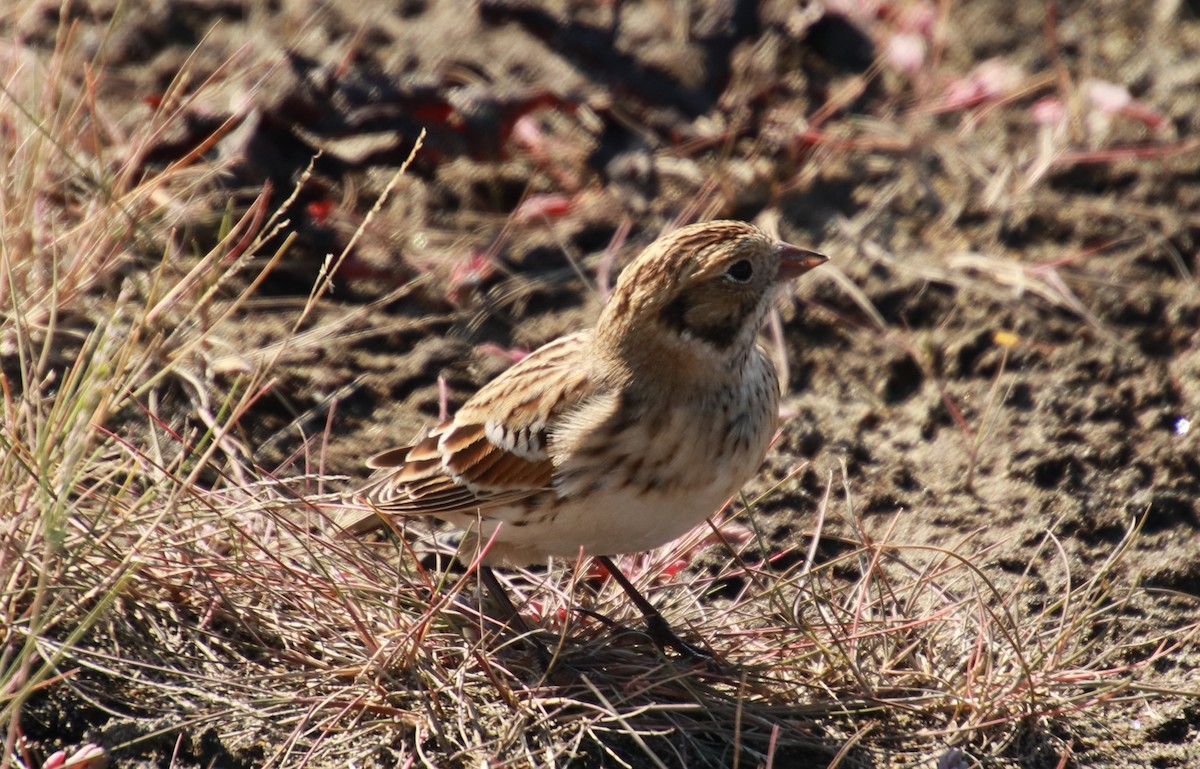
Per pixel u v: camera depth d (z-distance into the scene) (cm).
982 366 1236
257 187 1341
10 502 921
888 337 1266
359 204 1362
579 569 983
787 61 1545
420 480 957
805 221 1380
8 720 851
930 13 1583
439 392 1202
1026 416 1189
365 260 1304
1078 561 1053
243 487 980
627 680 916
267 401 1168
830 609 968
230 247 1276
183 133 1344
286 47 1490
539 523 922
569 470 892
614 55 1506
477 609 970
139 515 961
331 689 899
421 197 1374
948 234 1364
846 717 902
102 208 1189
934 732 890
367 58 1505
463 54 1511
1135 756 891
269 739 866
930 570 1014
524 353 1241
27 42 1502
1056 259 1333
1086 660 967
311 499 995
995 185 1402
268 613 940
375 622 949
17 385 1112
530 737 871
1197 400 1192
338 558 991
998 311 1280
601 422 883
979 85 1501
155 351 1140
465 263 1302
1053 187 1408
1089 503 1105
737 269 884
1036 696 906
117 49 1506
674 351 882
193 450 985
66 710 873
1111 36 1602
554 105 1448
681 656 945
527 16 1539
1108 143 1453
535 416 901
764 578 1019
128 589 923
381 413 1181
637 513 903
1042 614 962
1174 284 1304
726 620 988
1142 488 1116
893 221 1377
